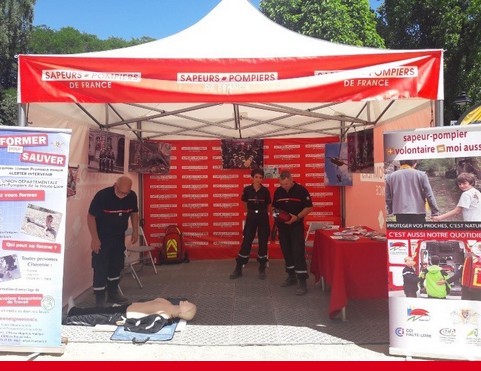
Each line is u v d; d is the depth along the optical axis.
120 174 7.21
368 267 4.62
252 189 6.95
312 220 8.35
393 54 3.86
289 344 4.02
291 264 6.31
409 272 3.66
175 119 7.26
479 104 5.97
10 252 3.72
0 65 28.89
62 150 3.74
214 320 4.76
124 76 3.90
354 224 7.74
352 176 7.80
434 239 3.60
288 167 8.39
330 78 3.90
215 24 4.67
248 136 8.30
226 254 8.46
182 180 8.44
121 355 3.76
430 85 3.85
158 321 4.43
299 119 7.29
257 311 5.11
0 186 3.71
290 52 4.03
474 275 3.50
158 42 4.44
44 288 3.74
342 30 16.02
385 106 5.64
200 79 3.92
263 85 3.92
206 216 8.46
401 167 3.69
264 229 6.94
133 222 5.68
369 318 4.80
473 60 15.43
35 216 3.74
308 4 16.33
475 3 15.12
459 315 3.53
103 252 5.22
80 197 5.76
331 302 4.59
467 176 3.51
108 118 6.37
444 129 3.56
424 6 16.72
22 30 29.17
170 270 7.55
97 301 5.18
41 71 3.87
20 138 3.71
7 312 3.75
